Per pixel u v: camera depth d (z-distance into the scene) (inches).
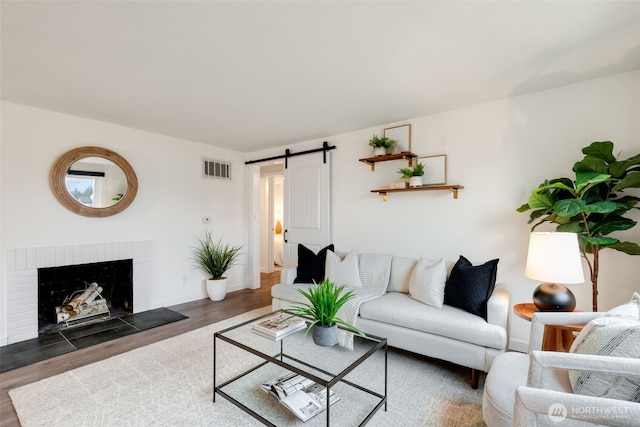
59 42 73.4
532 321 67.8
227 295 183.8
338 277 127.6
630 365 42.8
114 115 128.2
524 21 65.9
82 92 104.3
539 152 105.0
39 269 123.0
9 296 113.6
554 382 54.6
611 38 72.6
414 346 94.7
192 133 156.5
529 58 82.4
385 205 141.5
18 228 116.4
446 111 123.7
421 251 130.8
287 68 87.5
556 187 85.4
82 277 141.9
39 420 71.1
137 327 130.3
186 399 79.3
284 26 67.7
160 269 158.9
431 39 73.0
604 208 74.6
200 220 176.7
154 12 62.4
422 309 97.1
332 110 122.4
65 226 127.6
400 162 137.0
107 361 99.7
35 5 59.7
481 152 116.3
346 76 92.7
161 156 159.0
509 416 50.4
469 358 84.9
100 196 135.4
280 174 231.8
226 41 73.5
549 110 103.0
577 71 90.3
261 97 109.0
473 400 79.5
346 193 154.7
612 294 93.2
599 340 49.8
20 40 72.3
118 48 76.5
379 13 63.2
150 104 115.5
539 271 76.9
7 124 113.7
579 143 98.3
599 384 46.6
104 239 138.8
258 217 204.1
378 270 126.1
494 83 98.1
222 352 106.0
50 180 123.0
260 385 81.1
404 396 80.9
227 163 191.3
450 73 91.0
